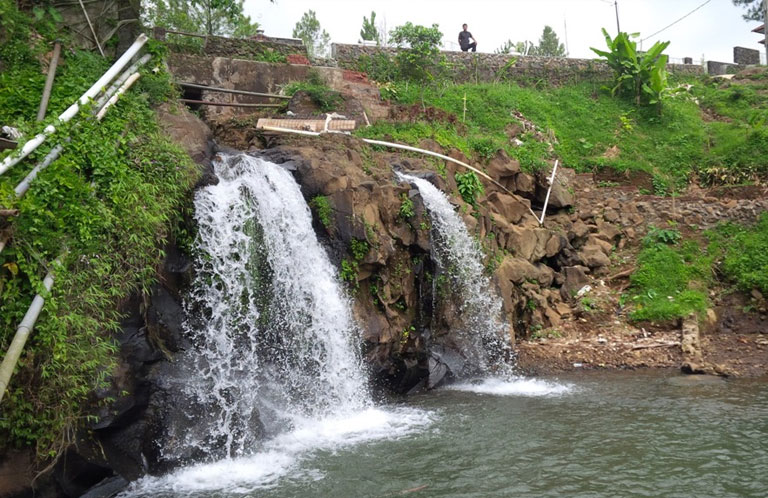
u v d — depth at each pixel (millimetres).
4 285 6723
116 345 7531
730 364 12375
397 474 7633
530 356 13289
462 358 12414
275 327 9875
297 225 10750
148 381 7922
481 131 20562
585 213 18062
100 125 8766
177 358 8391
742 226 16734
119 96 9469
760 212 16859
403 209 12078
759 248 15727
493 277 13727
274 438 9000
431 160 15609
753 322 14234
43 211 7008
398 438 8938
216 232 9375
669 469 7543
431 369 11875
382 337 11141
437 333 12398
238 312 9398
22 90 9352
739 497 6781
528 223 16297
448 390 11680
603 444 8438
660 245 16516
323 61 21875
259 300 9758
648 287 15312
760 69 28172
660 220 17609
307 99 17281
